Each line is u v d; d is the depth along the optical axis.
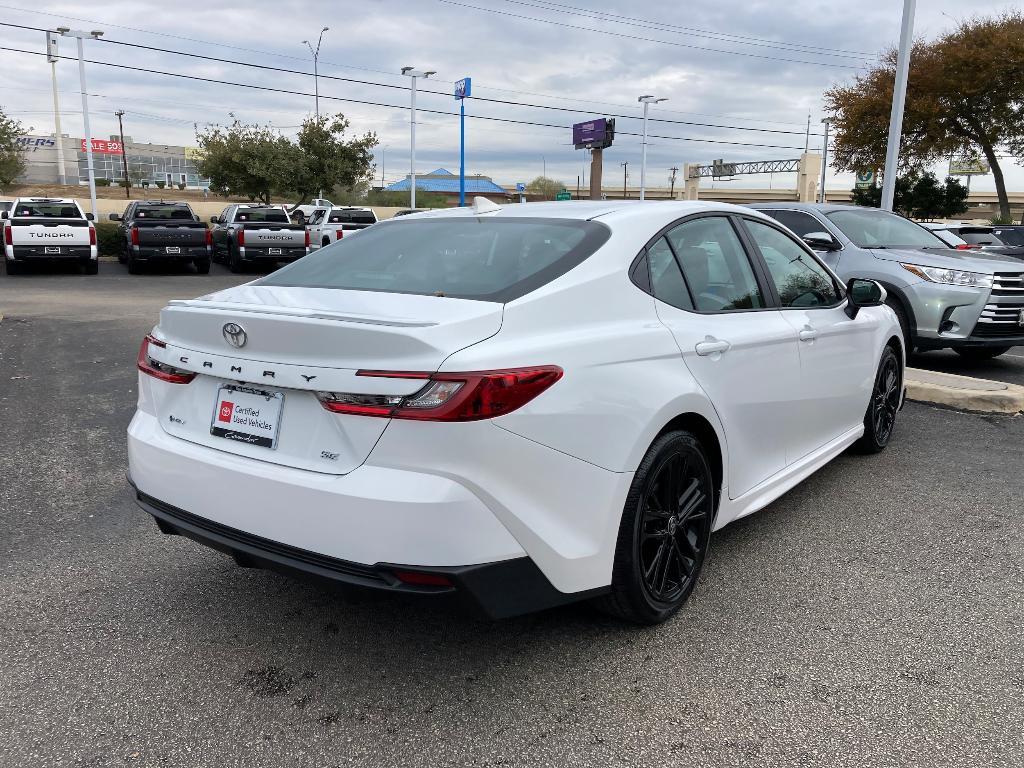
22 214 21.44
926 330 8.41
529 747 2.49
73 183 92.25
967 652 3.04
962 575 3.72
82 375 8.10
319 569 2.55
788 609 3.38
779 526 4.32
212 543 2.81
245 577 3.67
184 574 3.69
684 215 3.60
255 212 24.56
